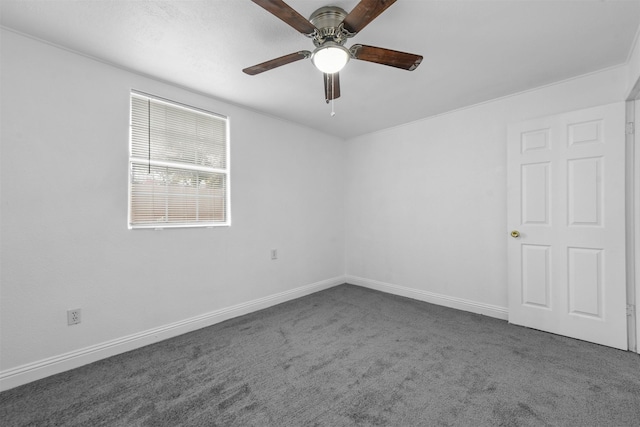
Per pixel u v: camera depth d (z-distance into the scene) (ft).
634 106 7.26
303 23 4.84
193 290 8.88
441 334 8.33
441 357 7.00
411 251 11.96
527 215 8.68
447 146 10.82
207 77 8.03
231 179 9.91
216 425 4.84
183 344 7.86
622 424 4.77
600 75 7.70
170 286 8.38
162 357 7.14
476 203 10.09
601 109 7.48
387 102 9.87
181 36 6.17
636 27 5.86
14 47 6.04
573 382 5.92
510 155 8.97
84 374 6.39
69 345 6.64
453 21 5.68
